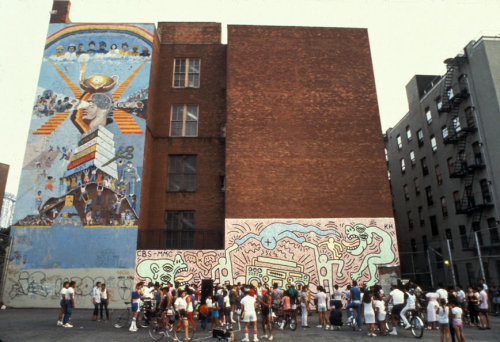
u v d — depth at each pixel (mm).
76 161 23203
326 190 23594
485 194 28344
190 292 15344
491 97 27453
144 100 24594
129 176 23000
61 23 26172
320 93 25750
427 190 38469
